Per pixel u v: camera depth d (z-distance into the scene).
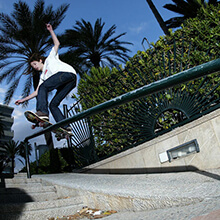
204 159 4.18
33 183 4.87
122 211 2.91
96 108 1.65
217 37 4.61
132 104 5.40
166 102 4.93
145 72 5.39
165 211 2.28
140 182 3.72
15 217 2.87
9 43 16.25
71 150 6.91
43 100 2.96
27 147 5.54
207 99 4.46
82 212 3.27
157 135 4.96
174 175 4.03
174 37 5.04
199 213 1.83
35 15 15.87
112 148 5.80
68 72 3.05
